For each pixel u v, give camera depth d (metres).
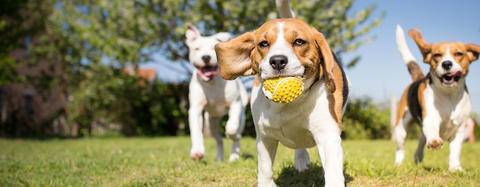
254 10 5.54
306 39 1.24
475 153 3.22
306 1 5.59
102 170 1.94
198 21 5.58
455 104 1.91
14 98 7.24
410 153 2.94
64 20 6.25
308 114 1.29
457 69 1.87
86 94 6.31
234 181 1.66
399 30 2.33
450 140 1.97
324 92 1.30
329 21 5.66
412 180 1.62
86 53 6.44
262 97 1.33
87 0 6.43
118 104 6.57
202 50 2.22
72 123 6.69
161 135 6.61
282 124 1.31
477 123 5.87
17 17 5.61
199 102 2.16
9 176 1.84
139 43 5.95
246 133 5.52
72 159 2.28
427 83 1.97
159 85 6.46
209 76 2.14
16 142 4.36
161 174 1.80
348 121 5.86
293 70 1.21
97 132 6.90
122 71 6.43
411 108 2.12
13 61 5.32
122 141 4.47
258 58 1.27
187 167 1.92
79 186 1.63
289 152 2.42
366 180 1.64
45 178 1.78
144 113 6.58
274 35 1.24
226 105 2.20
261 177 1.39
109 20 5.95
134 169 1.96
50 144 4.00
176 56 6.11
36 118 7.73
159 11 5.92
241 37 1.32
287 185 1.59
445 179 1.64
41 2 6.51
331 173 1.26
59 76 6.80
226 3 5.51
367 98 6.10
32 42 7.25
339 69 1.43
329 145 1.28
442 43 1.96
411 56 2.29
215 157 2.48
